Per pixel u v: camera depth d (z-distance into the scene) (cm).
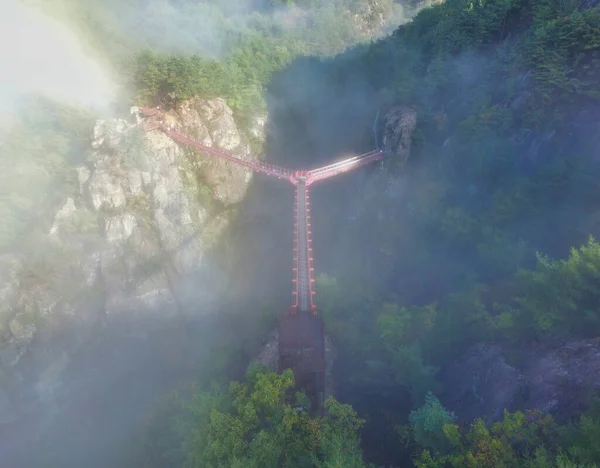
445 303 6825
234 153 12431
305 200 10300
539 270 5703
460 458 3491
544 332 4866
